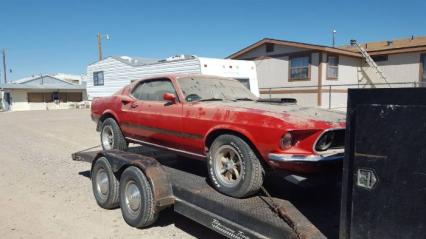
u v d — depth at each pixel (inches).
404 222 83.4
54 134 557.6
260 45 817.5
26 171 297.9
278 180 168.7
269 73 810.2
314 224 119.0
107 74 668.1
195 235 169.5
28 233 171.9
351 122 94.2
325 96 733.9
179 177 179.0
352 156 94.3
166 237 167.2
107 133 245.8
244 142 145.6
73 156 252.2
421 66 771.4
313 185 138.4
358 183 92.7
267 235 120.3
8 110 1562.5
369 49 836.6
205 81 202.2
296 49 756.6
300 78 754.8
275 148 135.8
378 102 87.7
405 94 82.7
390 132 85.4
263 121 140.2
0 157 362.6
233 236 133.2
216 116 159.0
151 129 200.5
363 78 834.2
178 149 187.6
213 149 157.8
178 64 470.3
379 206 88.2
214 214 142.6
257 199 144.9
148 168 167.2
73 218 190.4
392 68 810.2
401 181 83.7
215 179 155.7
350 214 95.2
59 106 1674.5
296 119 136.8
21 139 502.9
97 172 206.8
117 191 195.3
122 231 173.6
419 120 80.3
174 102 185.5
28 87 1598.2
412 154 81.7
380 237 88.3
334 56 753.0
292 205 137.7
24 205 211.2
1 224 182.7
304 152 135.3
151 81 210.8
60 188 246.1
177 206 164.7
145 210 167.2
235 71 457.4
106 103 242.1
